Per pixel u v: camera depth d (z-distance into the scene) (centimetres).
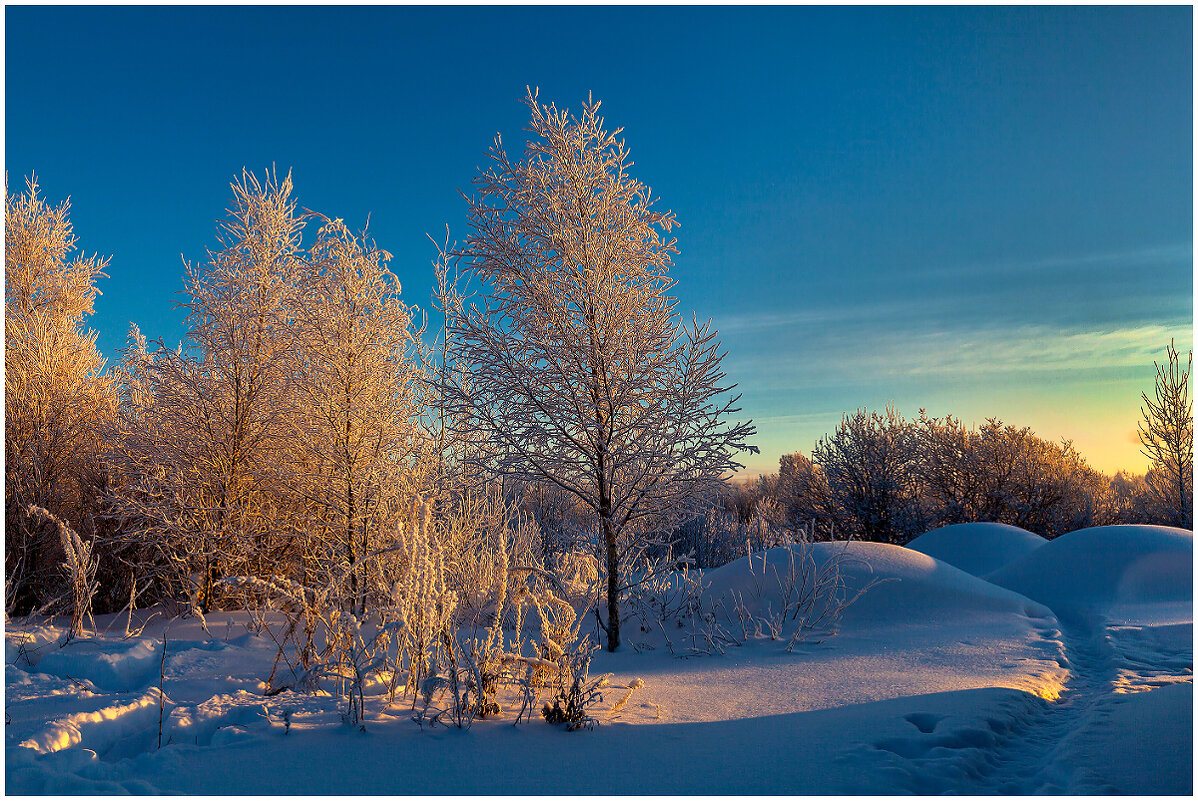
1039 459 1973
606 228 778
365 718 402
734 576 938
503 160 791
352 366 969
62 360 1103
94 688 489
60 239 1327
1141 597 923
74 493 1025
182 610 941
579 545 905
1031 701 475
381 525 943
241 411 993
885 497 2023
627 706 466
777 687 536
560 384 771
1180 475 1662
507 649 559
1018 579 1091
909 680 542
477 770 323
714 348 755
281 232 1039
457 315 794
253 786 298
